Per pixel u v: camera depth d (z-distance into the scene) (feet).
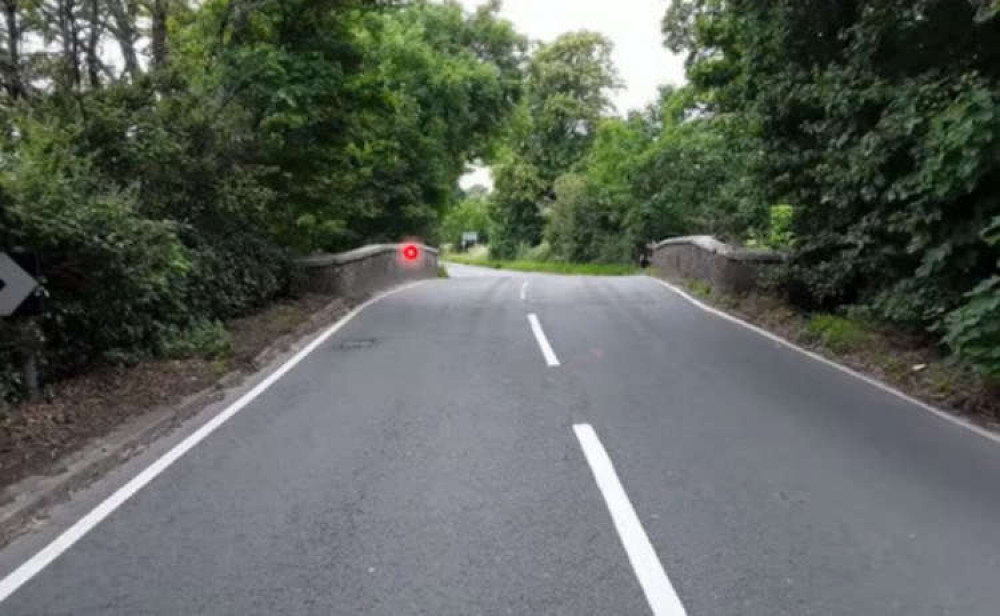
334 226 72.38
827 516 16.65
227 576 14.06
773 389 28.14
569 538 15.56
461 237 288.51
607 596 13.30
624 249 138.31
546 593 13.41
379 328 43.96
